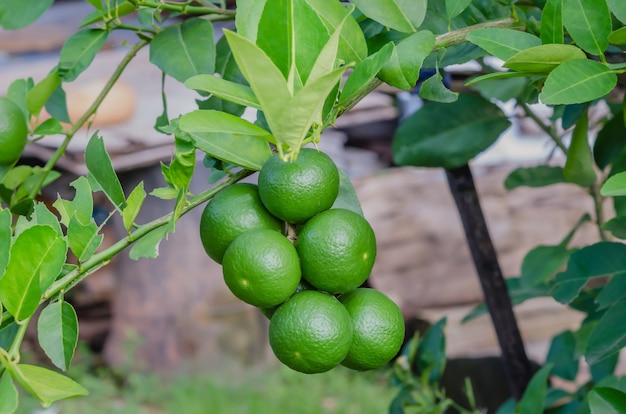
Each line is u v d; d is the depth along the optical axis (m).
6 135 0.73
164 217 0.59
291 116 0.53
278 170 0.57
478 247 0.98
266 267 0.56
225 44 0.76
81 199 0.60
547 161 1.08
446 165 0.94
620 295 0.78
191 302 3.30
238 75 0.75
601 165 0.89
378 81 0.61
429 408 1.04
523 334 2.66
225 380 3.23
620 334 0.71
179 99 2.80
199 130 0.53
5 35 2.72
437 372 1.06
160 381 3.26
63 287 0.58
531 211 2.80
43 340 0.57
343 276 0.57
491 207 2.82
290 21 0.54
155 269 3.32
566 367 1.02
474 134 0.93
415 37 0.61
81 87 2.70
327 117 0.60
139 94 2.77
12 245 0.53
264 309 0.61
